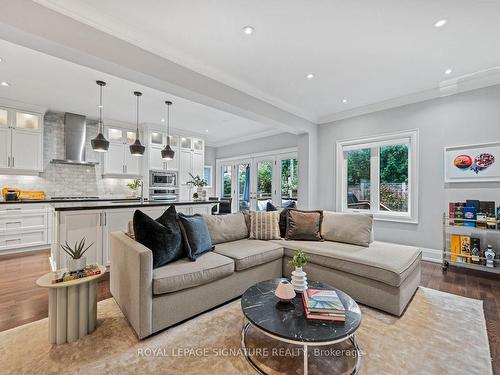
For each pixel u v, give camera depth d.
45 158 4.96
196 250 2.36
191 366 1.50
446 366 1.50
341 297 1.74
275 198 6.38
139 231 2.04
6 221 4.04
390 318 2.05
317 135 5.04
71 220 2.89
